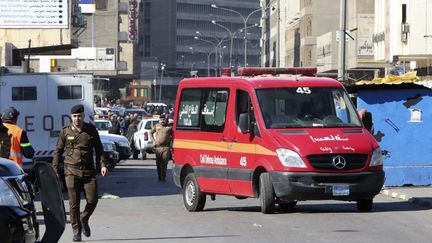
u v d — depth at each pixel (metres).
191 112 31.97
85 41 196.12
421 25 92.44
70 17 74.69
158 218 28.89
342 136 27.75
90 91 44.25
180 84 32.94
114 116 82.00
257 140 28.31
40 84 44.19
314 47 172.62
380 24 104.25
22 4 71.94
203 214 30.00
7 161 16.75
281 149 27.34
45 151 44.19
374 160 27.62
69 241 23.09
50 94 44.22
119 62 188.38
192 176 31.39
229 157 29.58
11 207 15.62
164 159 47.88
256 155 28.28
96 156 23.52
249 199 36.03
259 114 28.50
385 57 99.69
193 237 23.70
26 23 72.12
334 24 172.25
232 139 29.50
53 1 72.31
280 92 29.02
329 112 28.97
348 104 29.36
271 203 28.03
